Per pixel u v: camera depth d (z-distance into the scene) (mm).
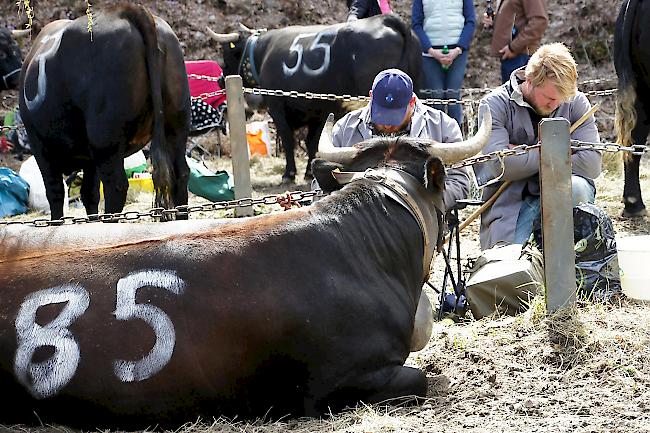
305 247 6613
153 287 6430
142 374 6312
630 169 14125
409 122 8930
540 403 6715
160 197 11695
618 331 7914
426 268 7211
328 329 6465
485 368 7395
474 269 9281
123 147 11836
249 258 6523
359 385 6574
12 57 17953
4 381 6445
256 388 6508
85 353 6332
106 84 11461
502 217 9930
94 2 25562
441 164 6906
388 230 6875
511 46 18125
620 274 8984
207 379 6375
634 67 13805
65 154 12680
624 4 13977
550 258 8016
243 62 20391
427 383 6910
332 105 18328
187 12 26906
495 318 8766
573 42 25750
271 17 27391
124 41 11422
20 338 6387
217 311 6348
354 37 17344
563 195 7961
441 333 8359
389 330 6699
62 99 11898
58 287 6488
